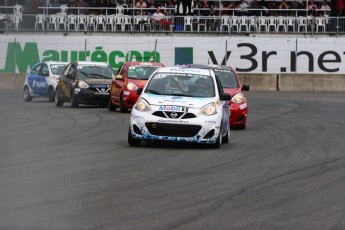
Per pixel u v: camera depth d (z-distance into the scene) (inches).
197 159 967.6
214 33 3006.9
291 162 958.4
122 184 757.9
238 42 2987.2
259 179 812.0
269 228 566.3
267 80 2913.4
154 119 1060.5
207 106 1077.8
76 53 2984.7
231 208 642.2
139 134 1066.7
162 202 662.5
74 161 924.6
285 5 3031.5
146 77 1774.1
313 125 1514.5
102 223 568.7
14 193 692.1
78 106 1935.3
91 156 974.4
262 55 2994.6
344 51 2984.7
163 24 3006.9
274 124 1531.7
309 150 1095.6
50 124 1437.0
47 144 1108.5
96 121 1515.7
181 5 3078.2
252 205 658.2
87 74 1927.9
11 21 2999.5
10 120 1518.2
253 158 992.9
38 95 2180.1
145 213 610.9
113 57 2982.3
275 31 3006.9
